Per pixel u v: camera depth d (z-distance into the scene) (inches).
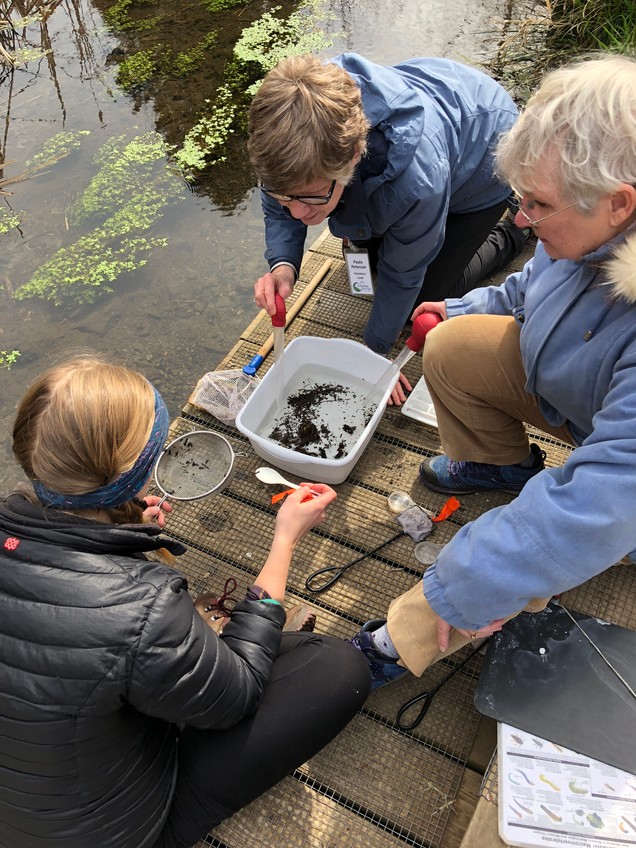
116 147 142.3
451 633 54.2
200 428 86.0
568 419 55.9
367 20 168.1
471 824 51.3
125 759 41.8
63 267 120.6
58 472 38.4
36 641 36.6
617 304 43.1
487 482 74.2
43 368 106.8
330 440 81.4
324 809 56.4
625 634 59.3
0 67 169.5
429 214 66.4
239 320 112.0
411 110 61.9
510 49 144.9
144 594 38.3
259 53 162.1
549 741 54.1
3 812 41.4
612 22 133.2
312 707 50.9
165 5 184.2
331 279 101.2
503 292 65.8
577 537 38.4
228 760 48.2
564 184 36.9
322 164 53.5
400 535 73.8
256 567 72.7
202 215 128.2
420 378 88.1
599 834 49.5
